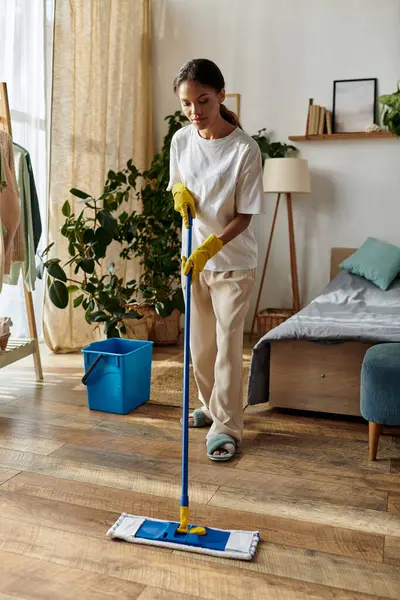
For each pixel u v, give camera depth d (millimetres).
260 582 1573
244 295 2404
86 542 1753
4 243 3053
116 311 3658
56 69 3885
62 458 2363
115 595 1509
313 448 2516
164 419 2855
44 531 1810
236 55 4922
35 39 4012
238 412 2484
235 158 2268
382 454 2455
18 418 2830
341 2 4613
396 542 1779
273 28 4801
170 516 1913
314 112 4672
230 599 1499
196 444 2535
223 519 1902
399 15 4492
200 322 2568
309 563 1665
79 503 1991
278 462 2361
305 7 4703
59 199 4023
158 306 4051
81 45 4098
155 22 5117
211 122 2219
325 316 3246
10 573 1594
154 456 2400
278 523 1883
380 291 4059
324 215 4844
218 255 2373
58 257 4066
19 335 4129
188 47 5043
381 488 2141
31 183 3375
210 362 2633
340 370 2834
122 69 4645
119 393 2887
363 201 4734
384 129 4578
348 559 1687
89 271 3656
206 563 1657
